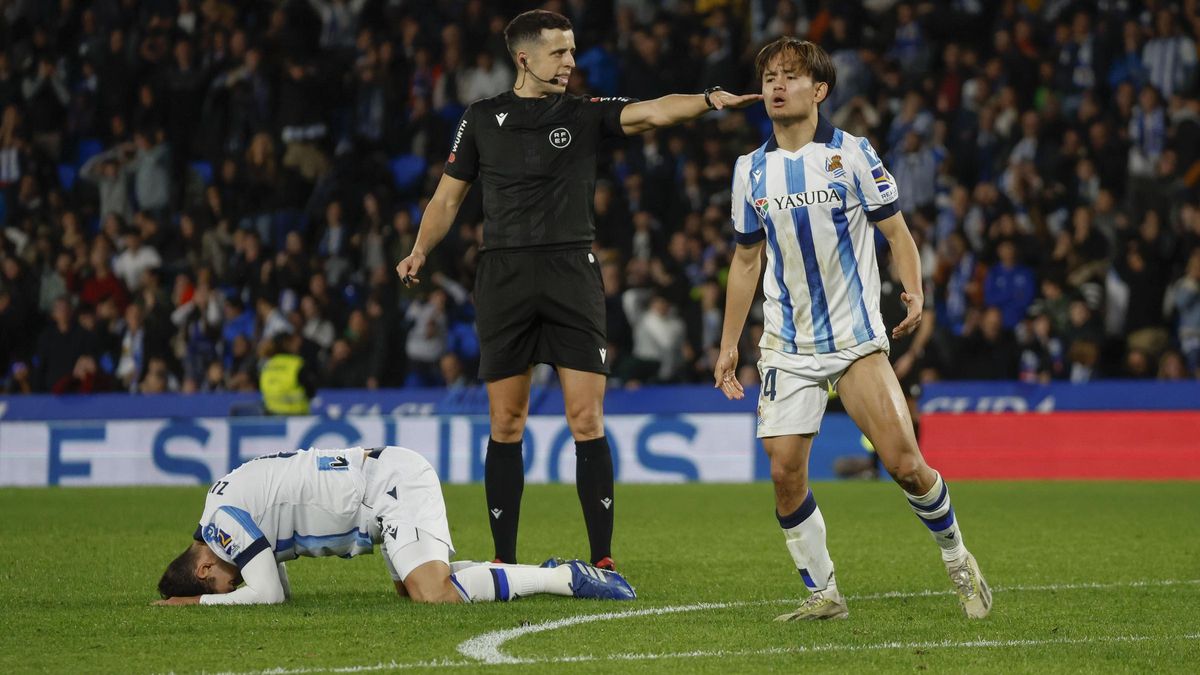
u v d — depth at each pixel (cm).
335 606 1330
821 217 1217
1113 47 4166
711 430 3556
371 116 4678
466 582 1348
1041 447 3475
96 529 2320
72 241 4534
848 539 2069
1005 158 4034
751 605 1370
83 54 5047
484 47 4659
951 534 1260
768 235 1242
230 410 3819
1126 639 1163
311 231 4456
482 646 1117
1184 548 1931
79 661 1071
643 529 2264
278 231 4447
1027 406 3503
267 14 5075
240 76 4725
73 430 3822
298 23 4909
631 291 3800
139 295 4359
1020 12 4372
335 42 4938
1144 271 3666
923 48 4381
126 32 5038
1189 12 4153
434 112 4584
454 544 2036
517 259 1515
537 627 1208
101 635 1184
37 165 4878
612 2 4806
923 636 1174
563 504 2791
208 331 4147
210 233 4409
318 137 4631
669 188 4203
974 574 1273
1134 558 1812
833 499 2850
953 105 4150
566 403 1539
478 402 3700
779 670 1027
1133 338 3656
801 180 1218
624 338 3762
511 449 1562
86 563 1797
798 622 1247
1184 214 3788
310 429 3688
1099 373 3662
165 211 4644
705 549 1958
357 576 1627
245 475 1348
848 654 1089
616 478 3597
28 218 4762
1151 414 3422
